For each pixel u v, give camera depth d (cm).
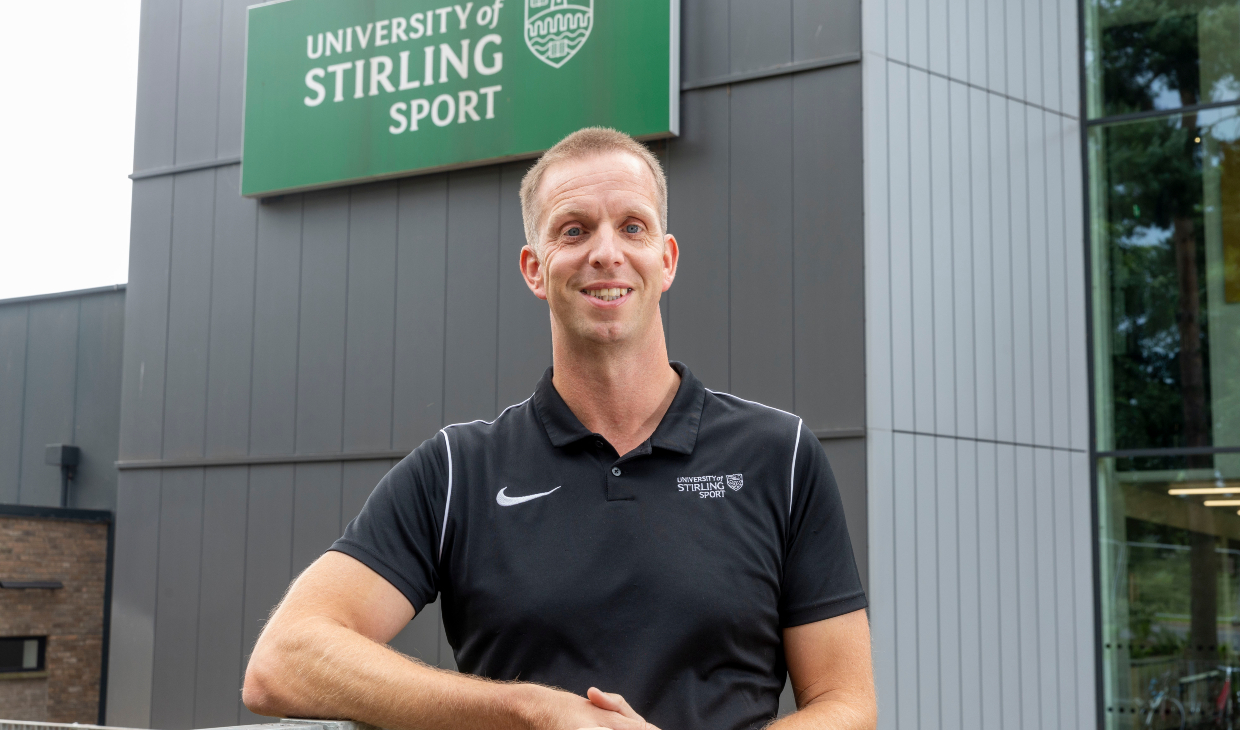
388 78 790
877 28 641
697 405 164
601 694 135
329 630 146
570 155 163
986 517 656
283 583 802
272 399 825
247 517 823
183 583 842
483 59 755
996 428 671
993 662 643
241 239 855
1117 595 705
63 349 1266
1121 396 718
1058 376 709
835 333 627
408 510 160
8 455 1279
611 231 159
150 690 844
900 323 631
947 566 630
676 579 151
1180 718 681
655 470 158
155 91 912
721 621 150
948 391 649
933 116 666
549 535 155
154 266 891
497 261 750
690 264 680
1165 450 702
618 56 706
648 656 148
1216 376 697
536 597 151
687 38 697
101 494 1222
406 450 767
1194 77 721
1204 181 712
